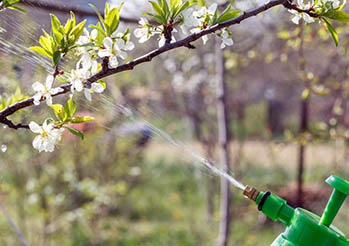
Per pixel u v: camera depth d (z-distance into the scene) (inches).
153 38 78.0
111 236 349.4
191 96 360.8
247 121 412.5
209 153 332.5
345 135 234.4
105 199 306.3
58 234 325.1
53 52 58.8
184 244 353.1
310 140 235.8
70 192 312.0
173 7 63.2
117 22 59.7
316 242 58.1
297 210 60.9
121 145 303.3
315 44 249.9
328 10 67.4
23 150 247.9
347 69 248.5
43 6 74.9
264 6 65.3
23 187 295.3
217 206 392.5
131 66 60.9
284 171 378.3
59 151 291.1
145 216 412.2
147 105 289.1
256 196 61.8
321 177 329.4
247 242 336.2
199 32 63.2
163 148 486.6
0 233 297.1
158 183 458.6
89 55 60.1
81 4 93.7
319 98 319.9
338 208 59.2
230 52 227.5
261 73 356.8
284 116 459.2
